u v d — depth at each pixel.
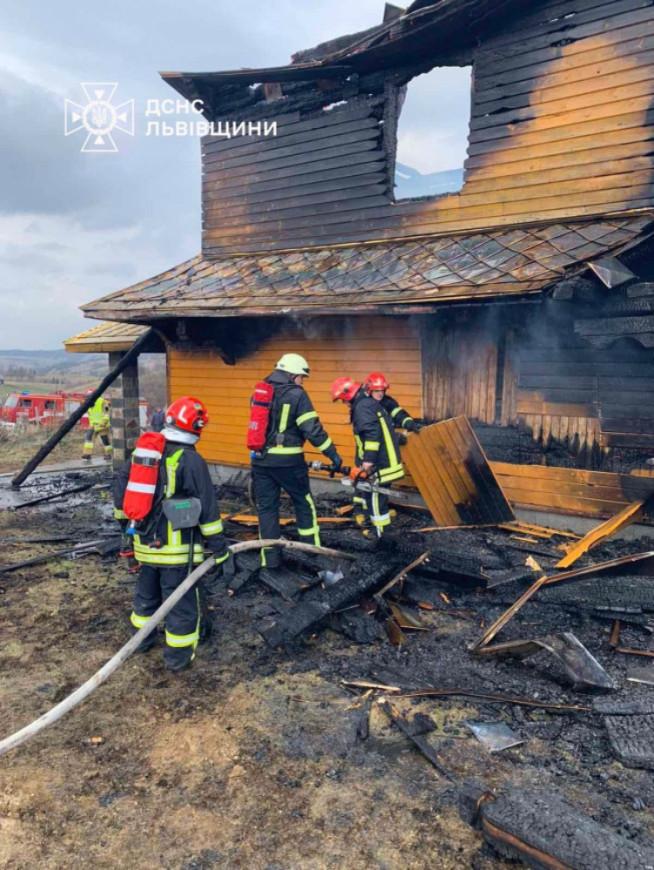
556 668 3.92
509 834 2.43
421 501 7.31
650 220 5.62
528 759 3.10
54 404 19.92
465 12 6.60
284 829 2.67
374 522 5.84
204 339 8.70
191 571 3.97
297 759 3.14
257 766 3.10
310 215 8.55
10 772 3.06
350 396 5.80
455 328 6.93
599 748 3.16
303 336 8.31
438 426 6.39
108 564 6.25
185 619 3.96
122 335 10.99
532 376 6.41
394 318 7.43
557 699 3.59
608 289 5.09
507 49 6.80
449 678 3.88
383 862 2.48
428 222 7.48
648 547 5.54
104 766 3.12
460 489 6.41
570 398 6.18
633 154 6.04
